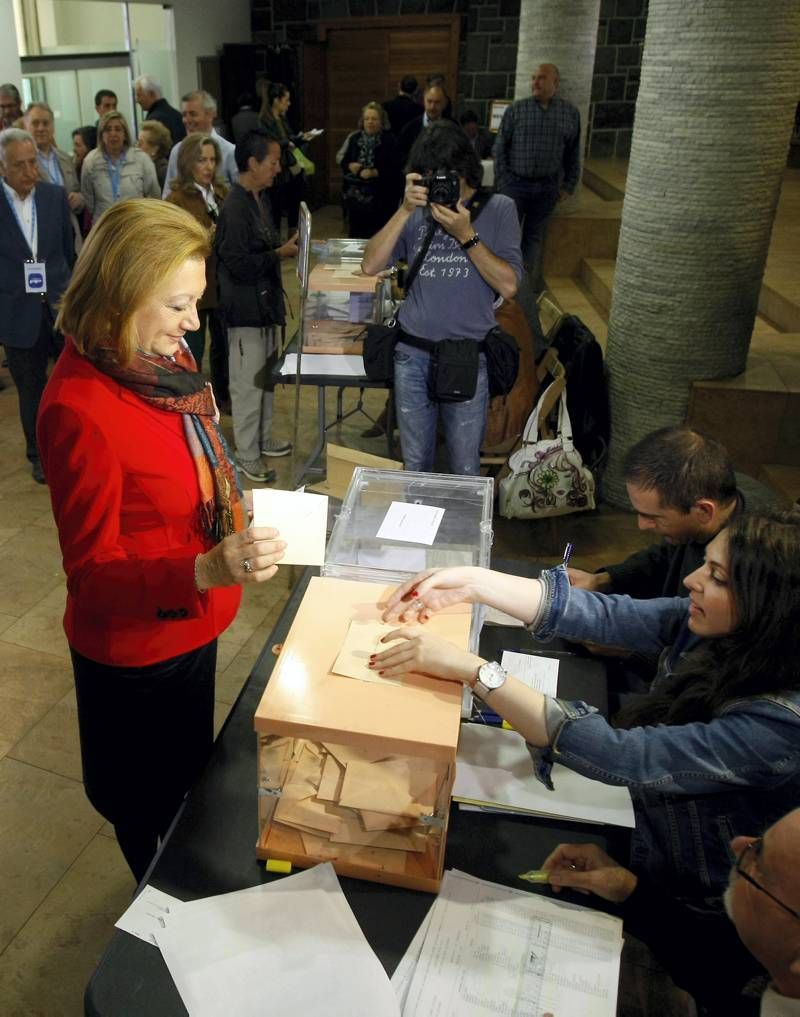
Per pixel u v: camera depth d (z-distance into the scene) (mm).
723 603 1151
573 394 3477
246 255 3383
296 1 8828
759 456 3443
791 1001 891
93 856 2076
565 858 1217
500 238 2703
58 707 2541
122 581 1252
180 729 1588
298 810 1190
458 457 3035
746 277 3225
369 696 1146
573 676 1603
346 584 1412
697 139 3002
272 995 1027
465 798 1295
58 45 6543
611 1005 1036
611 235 6227
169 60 7680
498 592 1430
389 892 1175
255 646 2820
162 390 1320
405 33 8805
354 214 7062
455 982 1052
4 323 3504
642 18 8281
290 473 3842
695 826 1241
